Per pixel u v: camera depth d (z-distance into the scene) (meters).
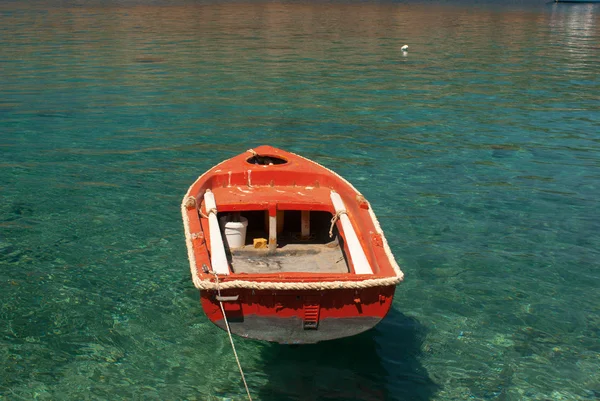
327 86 18.94
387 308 5.38
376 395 5.77
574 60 25.09
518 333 6.73
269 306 5.29
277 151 8.91
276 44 28.58
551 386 5.92
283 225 7.67
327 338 5.46
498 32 36.66
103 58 23.05
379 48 27.84
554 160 12.30
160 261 8.09
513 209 9.93
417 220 9.50
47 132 13.49
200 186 7.44
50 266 7.86
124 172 11.22
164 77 19.72
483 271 8.02
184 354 6.28
